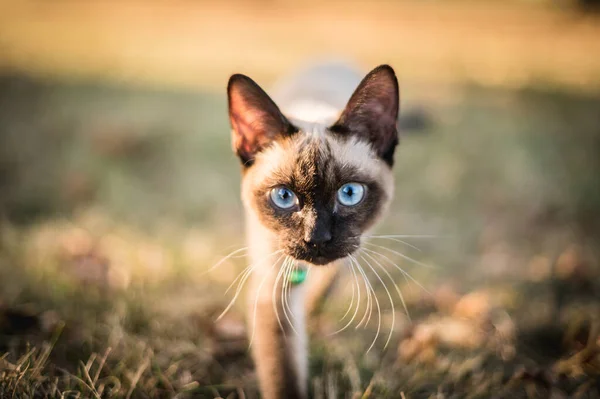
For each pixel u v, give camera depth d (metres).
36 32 1.41
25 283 0.50
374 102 0.43
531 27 1.86
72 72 1.03
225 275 0.54
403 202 0.65
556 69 1.23
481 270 0.56
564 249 0.59
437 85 1.04
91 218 0.60
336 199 0.42
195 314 0.49
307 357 0.45
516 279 0.55
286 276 0.42
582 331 0.49
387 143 0.44
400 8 2.29
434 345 0.48
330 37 1.53
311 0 2.45
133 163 0.70
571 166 0.71
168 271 0.53
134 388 0.42
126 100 0.89
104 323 0.48
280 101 0.56
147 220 0.61
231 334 0.47
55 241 0.56
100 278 0.51
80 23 1.62
